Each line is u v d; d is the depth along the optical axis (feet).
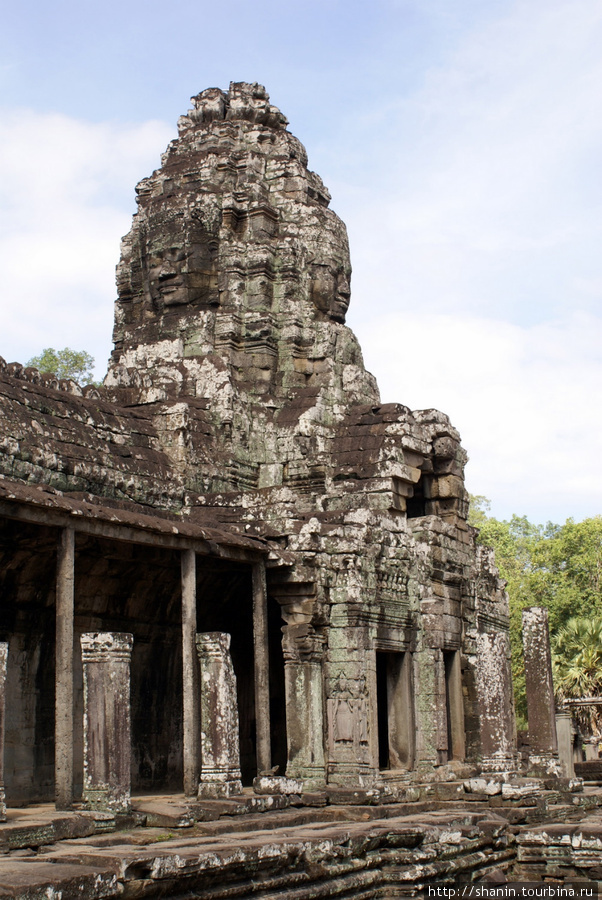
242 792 54.95
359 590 66.44
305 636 64.90
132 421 71.00
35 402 62.03
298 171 90.63
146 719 65.77
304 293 88.07
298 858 44.01
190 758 55.42
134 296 91.45
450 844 52.54
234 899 40.40
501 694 68.33
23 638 58.23
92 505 51.85
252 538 63.57
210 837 45.65
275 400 82.53
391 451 77.51
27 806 52.08
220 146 90.58
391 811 58.54
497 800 63.16
